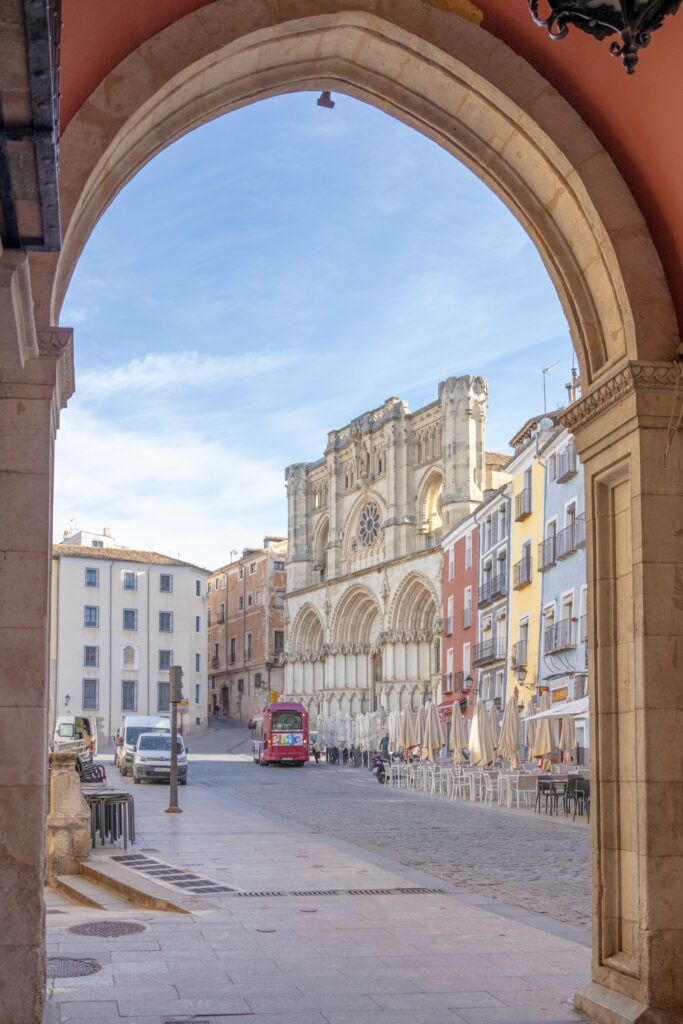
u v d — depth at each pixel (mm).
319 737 76375
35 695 7281
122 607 90125
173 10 7961
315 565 92938
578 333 9008
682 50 7516
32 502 7473
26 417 7527
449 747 41844
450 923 11438
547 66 8680
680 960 7676
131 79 7750
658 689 7969
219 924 11172
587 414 8898
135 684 89812
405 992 8414
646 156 8328
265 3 8156
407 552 80000
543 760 33562
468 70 8516
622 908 8188
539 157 8672
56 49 4637
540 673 48500
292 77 8969
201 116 8828
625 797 8273
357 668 83938
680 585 8109
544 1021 7699
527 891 14406
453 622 66625
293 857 17156
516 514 52594
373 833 23219
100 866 14773
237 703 111438
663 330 8320
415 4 8492
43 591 7410
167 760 41250
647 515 8141
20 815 7125
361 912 12062
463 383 73938
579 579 43656
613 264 8422
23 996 6961
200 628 95688
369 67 9008
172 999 8078
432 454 79312
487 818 28016
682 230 8234
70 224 7562
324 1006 7953
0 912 7020
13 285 6047
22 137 4746
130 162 8453
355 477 86812
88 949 9867
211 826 22719
